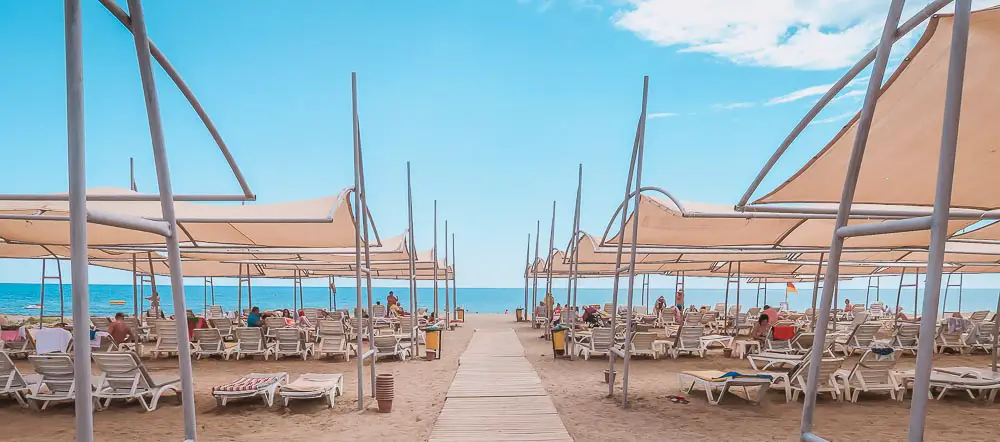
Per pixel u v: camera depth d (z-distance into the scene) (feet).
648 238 35.27
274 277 85.15
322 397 29.63
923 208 25.63
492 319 107.14
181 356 10.39
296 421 25.02
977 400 29.32
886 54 10.05
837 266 10.63
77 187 7.42
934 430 23.81
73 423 24.85
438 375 37.45
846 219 10.50
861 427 24.04
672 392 31.40
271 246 34.40
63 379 27.12
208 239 35.45
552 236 63.72
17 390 27.40
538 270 83.46
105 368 26.94
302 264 58.90
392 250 48.47
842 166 19.63
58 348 35.47
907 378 29.25
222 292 372.38
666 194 24.80
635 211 26.21
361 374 26.96
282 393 26.94
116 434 23.09
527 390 31.48
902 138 17.76
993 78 14.85
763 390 28.53
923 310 8.05
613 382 30.27
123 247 35.73
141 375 27.20
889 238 33.14
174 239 10.13
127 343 50.57
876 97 10.16
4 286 396.98
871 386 29.12
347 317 65.46
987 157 18.19
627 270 28.50
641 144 25.85
